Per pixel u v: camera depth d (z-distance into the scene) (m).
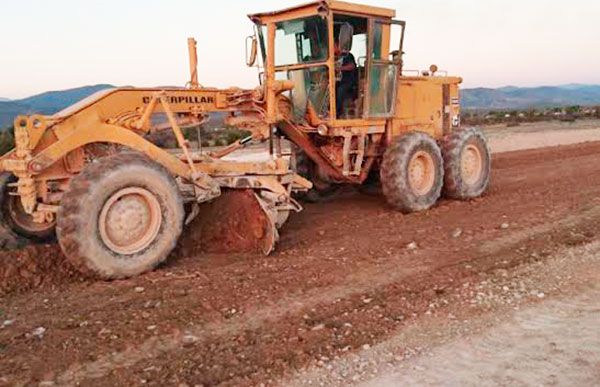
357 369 4.02
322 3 8.11
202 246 7.04
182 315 4.88
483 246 6.95
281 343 4.38
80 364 4.04
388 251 6.83
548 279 5.78
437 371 4.01
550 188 10.84
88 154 6.76
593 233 7.34
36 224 7.16
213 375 3.89
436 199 9.46
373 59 8.99
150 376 3.88
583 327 4.66
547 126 31.92
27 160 5.89
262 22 8.88
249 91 7.89
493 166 14.88
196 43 7.80
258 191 7.07
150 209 6.10
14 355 4.17
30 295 5.50
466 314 4.96
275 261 6.48
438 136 10.64
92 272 5.74
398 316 4.90
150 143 6.48
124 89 6.73
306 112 8.86
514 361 4.14
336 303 5.18
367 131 9.16
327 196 10.62
